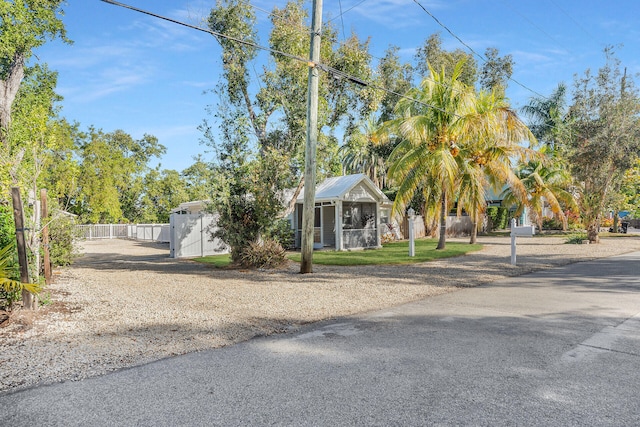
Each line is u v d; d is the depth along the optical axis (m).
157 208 52.78
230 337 5.91
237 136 14.42
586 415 3.42
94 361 4.87
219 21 14.84
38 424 3.36
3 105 15.61
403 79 30.97
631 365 4.58
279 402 3.73
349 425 3.30
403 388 4.00
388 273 12.77
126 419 3.44
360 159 39.47
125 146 54.72
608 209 25.95
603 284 10.16
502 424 3.28
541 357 4.86
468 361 4.75
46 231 10.49
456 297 8.90
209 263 16.69
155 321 6.85
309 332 6.25
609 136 21.12
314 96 12.37
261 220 14.44
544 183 30.47
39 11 16.16
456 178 19.89
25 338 5.83
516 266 13.97
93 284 11.06
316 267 14.54
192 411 3.57
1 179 8.12
